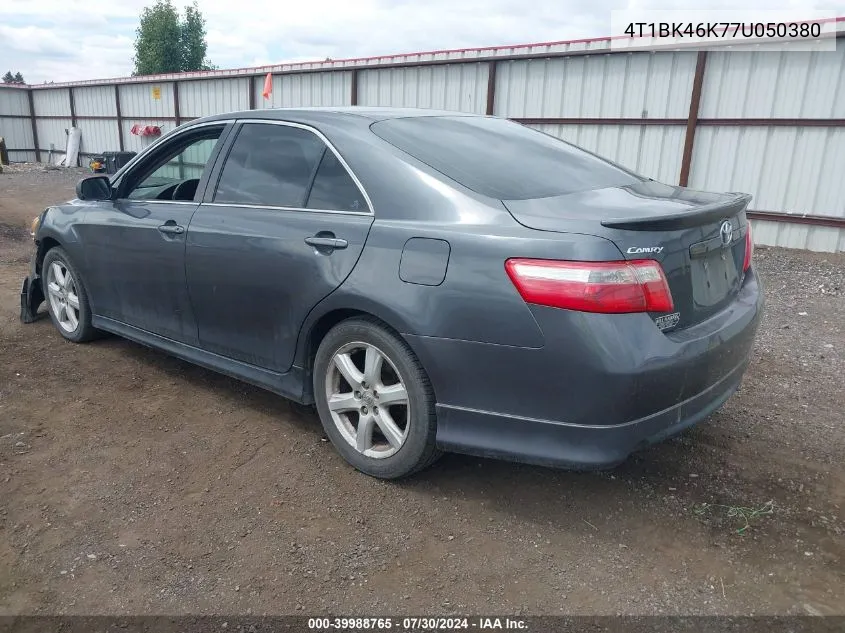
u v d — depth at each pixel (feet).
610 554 8.61
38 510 9.36
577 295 7.92
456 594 7.89
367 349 9.90
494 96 44.19
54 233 15.39
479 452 9.03
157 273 12.85
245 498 9.76
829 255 32.04
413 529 9.09
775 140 33.53
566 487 10.12
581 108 40.22
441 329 8.85
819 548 8.71
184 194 12.95
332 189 10.43
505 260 8.39
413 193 9.55
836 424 12.35
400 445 9.78
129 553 8.51
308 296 10.24
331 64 53.62
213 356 12.37
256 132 11.84
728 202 9.51
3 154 84.79
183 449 11.14
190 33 168.76
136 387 13.58
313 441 11.48
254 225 11.07
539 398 8.43
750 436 11.81
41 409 12.49
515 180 9.78
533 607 7.70
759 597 7.85
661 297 8.19
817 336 18.22
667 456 11.06
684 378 8.45
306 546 8.71
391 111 11.69
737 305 10.03
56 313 16.40
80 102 85.61
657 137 37.45
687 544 8.80
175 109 72.13
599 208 8.98
